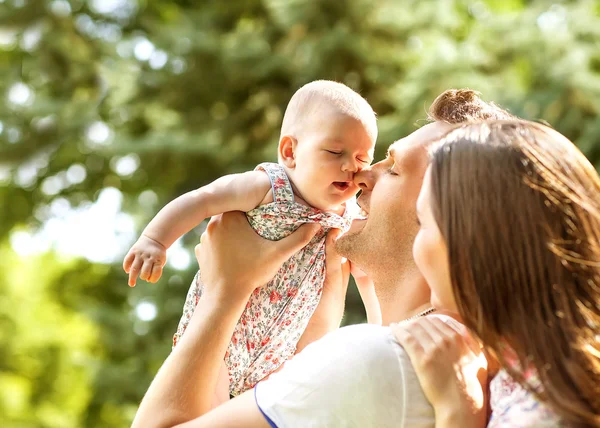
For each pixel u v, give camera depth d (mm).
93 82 15086
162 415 2115
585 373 1605
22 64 15266
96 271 15773
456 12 12344
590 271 1667
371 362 1845
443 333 1874
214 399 2393
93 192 15031
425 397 1829
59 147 14766
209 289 2318
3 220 15992
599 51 10266
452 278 1721
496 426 1702
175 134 12398
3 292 14586
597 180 1771
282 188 2455
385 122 9773
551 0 11016
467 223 1703
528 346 1644
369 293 2602
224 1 13375
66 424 13383
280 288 2482
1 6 14727
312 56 11359
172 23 13266
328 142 2463
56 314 14953
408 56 11312
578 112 9562
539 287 1657
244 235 2398
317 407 1853
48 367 14180
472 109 2266
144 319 11977
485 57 10398
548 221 1675
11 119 14406
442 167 1777
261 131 12602
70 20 15258
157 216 2438
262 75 12062
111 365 12023
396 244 2195
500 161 1712
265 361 2477
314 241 2527
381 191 2229
